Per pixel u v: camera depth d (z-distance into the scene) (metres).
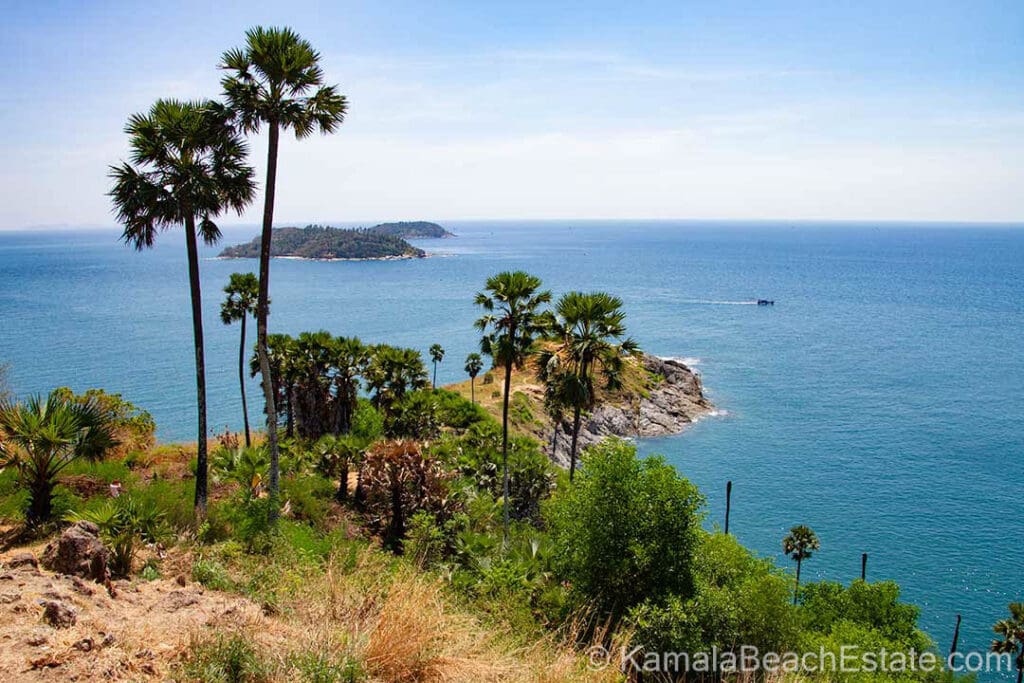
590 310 26.64
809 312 165.25
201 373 19.55
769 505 54.34
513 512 32.09
